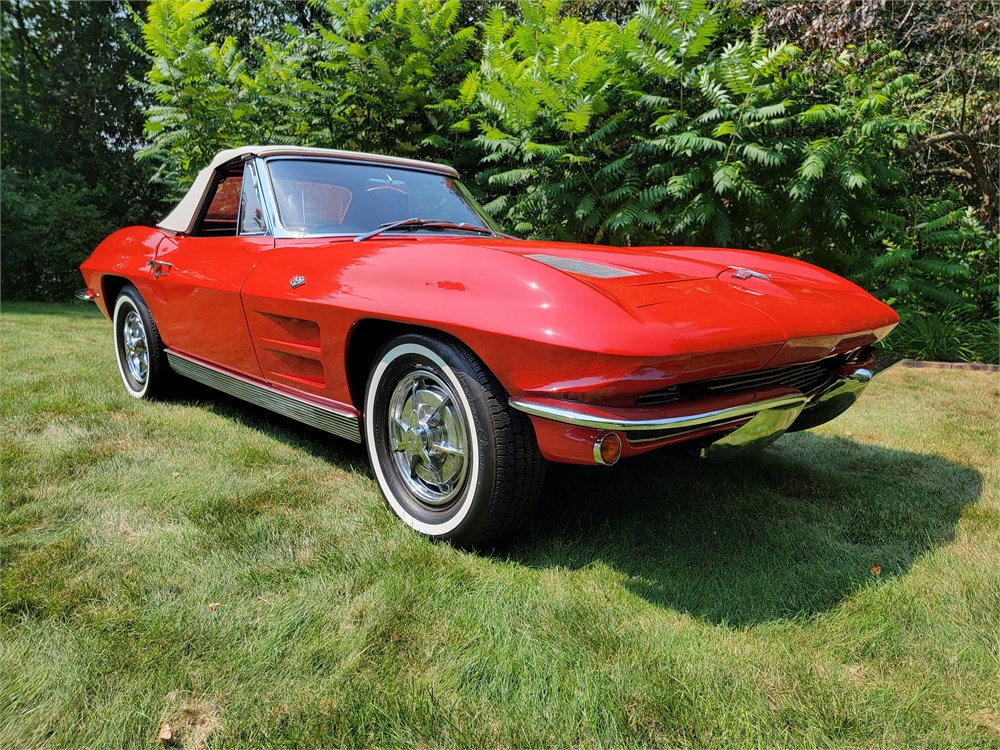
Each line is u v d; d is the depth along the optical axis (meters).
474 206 3.40
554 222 6.48
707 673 1.51
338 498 2.46
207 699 1.41
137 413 3.52
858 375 2.44
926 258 6.25
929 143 6.95
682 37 5.57
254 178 3.03
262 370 2.86
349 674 1.48
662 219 5.69
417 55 7.18
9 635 1.60
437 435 2.15
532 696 1.43
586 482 2.69
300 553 2.04
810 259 6.20
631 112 5.93
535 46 6.30
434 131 7.57
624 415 1.75
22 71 12.78
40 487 2.49
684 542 2.19
